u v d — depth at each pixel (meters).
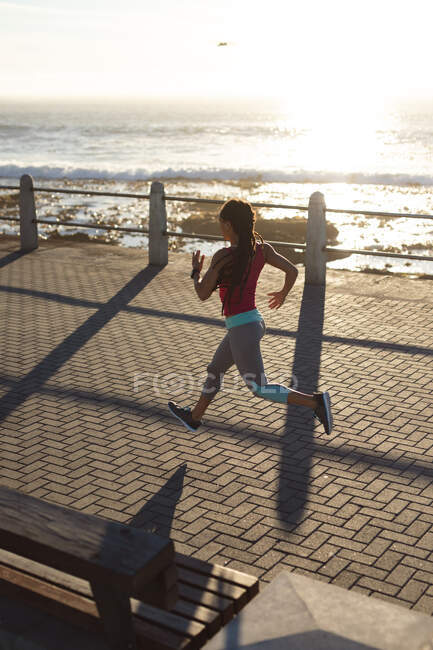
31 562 3.30
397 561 3.93
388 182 36.47
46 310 9.28
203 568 3.23
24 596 3.08
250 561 3.95
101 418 5.95
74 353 7.60
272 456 5.23
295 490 4.72
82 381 6.79
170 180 37.31
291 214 24.12
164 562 2.62
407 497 4.61
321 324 8.50
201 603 2.97
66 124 130.75
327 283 10.45
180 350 7.66
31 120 152.38
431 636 2.59
